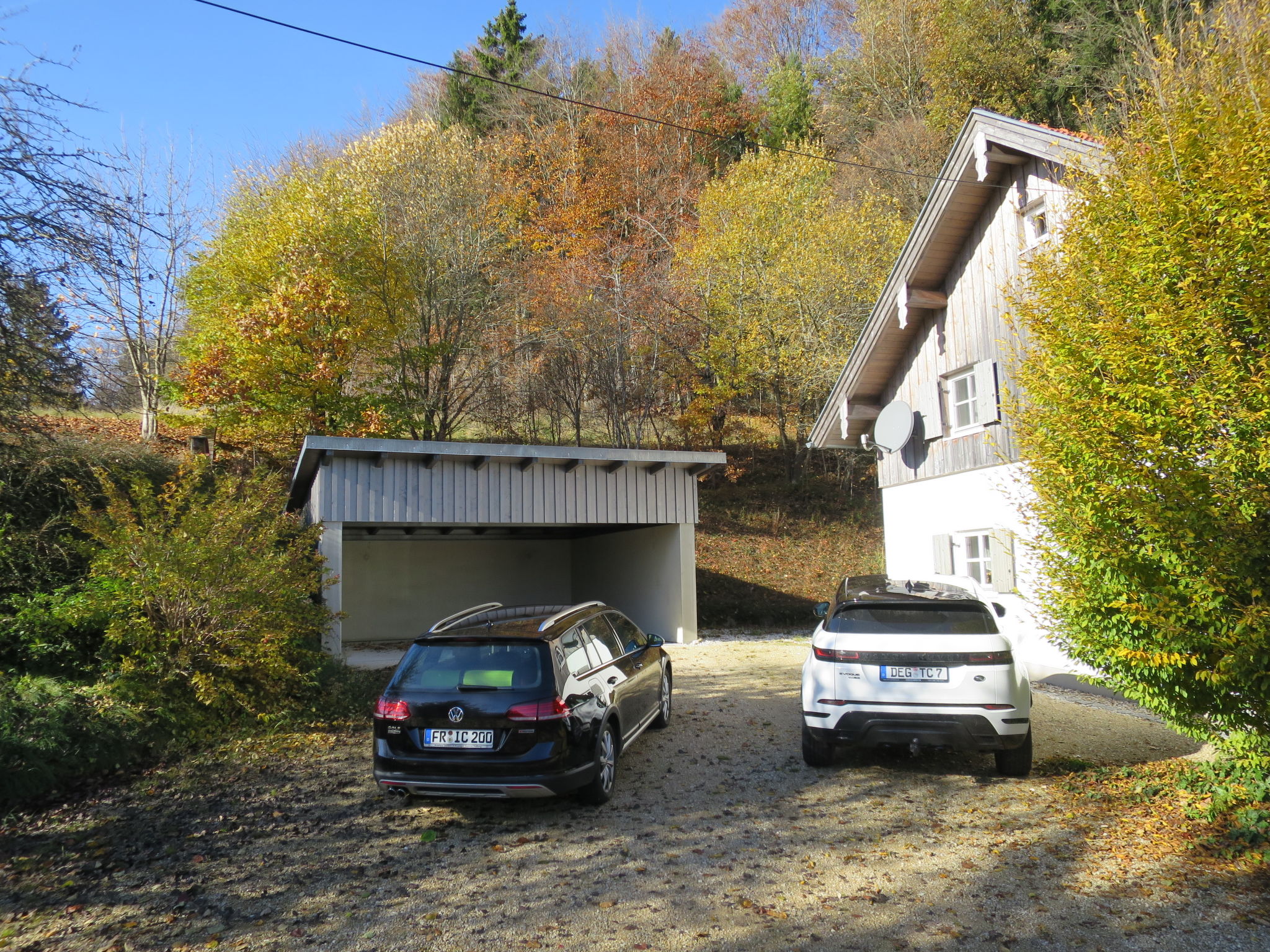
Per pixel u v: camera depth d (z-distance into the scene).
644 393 23.25
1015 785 6.15
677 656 13.45
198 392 19.19
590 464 14.51
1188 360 4.84
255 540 9.07
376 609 19.38
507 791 5.40
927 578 8.31
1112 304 5.27
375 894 4.46
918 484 13.52
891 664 6.19
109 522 8.69
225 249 21.00
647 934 3.92
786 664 12.21
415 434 21.67
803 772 6.64
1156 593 4.83
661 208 28.78
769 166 24.11
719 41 40.94
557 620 6.38
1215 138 5.10
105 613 8.30
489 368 23.30
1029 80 27.14
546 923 4.06
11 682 7.34
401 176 22.77
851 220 22.94
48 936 4.01
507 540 20.95
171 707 7.93
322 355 19.31
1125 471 4.89
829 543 21.12
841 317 22.28
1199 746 7.05
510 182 28.03
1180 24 6.54
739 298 22.94
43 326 7.85
